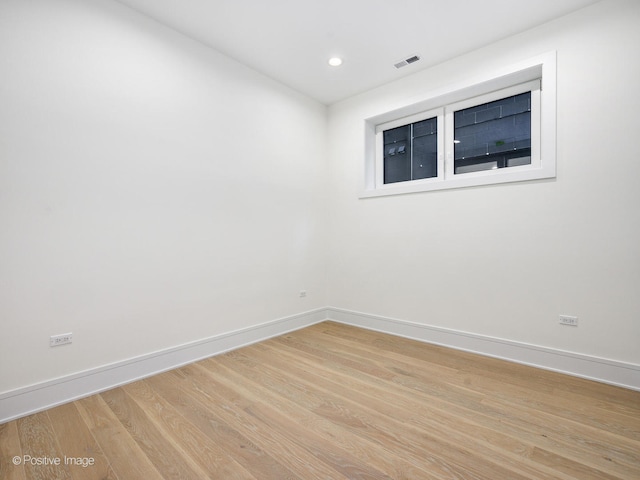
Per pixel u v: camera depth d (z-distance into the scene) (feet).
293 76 11.12
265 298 11.02
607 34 7.50
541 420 5.98
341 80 11.39
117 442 5.36
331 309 13.48
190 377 7.93
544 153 8.32
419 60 10.11
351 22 8.36
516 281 8.83
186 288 8.81
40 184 6.40
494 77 9.14
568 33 7.99
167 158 8.41
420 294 10.78
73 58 6.85
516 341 8.81
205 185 9.28
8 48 6.07
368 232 12.21
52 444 5.31
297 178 12.20
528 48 8.59
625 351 7.32
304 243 12.50
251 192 10.55
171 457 4.98
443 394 7.02
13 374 6.10
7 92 6.05
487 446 5.24
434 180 10.96
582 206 7.84
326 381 7.69
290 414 6.22
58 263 6.63
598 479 4.50
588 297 7.77
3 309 6.00
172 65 8.56
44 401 6.40
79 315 6.91
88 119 7.05
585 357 7.77
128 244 7.66
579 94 7.84
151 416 6.15
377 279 11.95
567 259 8.05
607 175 7.52
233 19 8.23
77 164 6.88
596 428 5.73
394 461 4.89
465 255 9.78
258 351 9.78
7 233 6.04
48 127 6.50
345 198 12.93
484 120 10.09
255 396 6.95
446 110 10.74
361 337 11.19
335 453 5.08
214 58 9.53
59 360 6.64
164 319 8.34
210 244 9.39
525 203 8.68
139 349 7.86
